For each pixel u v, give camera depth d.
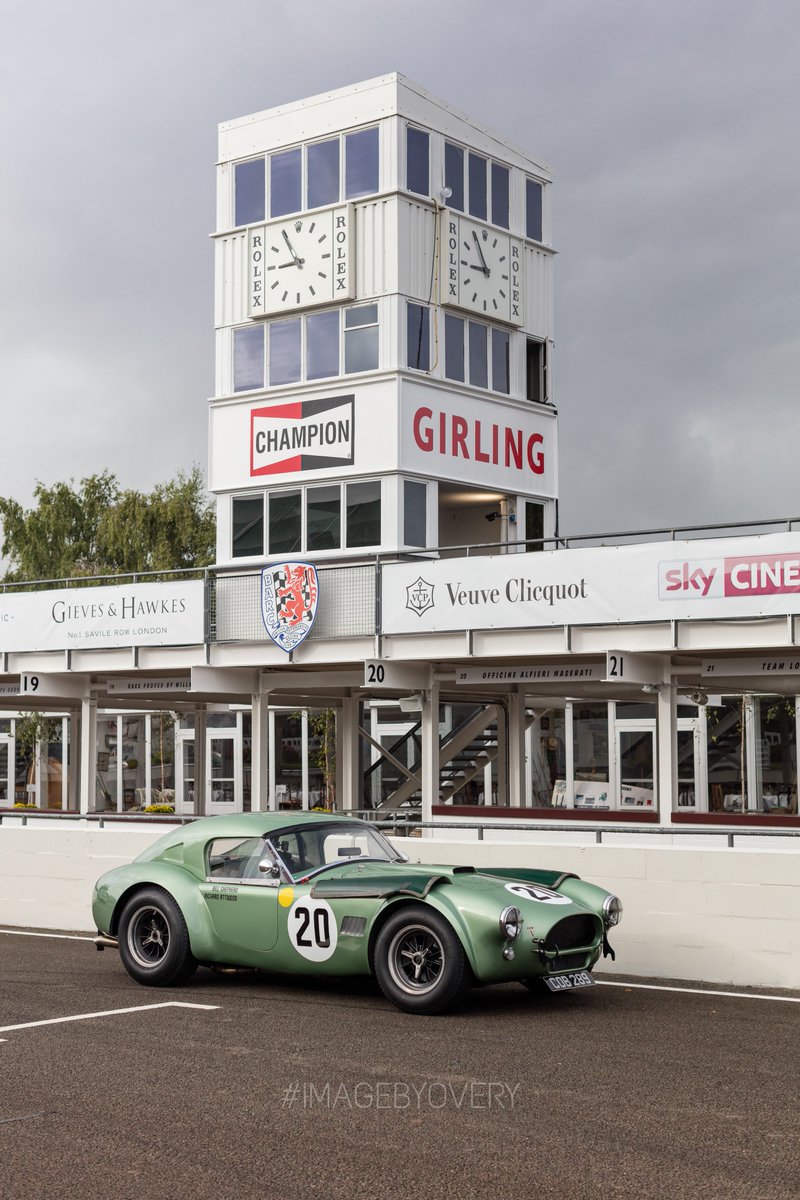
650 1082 7.70
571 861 12.34
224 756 38.06
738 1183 5.87
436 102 28.80
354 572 22.66
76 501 46.56
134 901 11.31
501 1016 9.80
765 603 18.39
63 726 41.81
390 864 10.95
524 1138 6.56
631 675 20.11
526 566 20.69
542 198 31.28
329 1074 7.90
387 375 27.64
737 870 11.49
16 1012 9.95
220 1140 6.54
